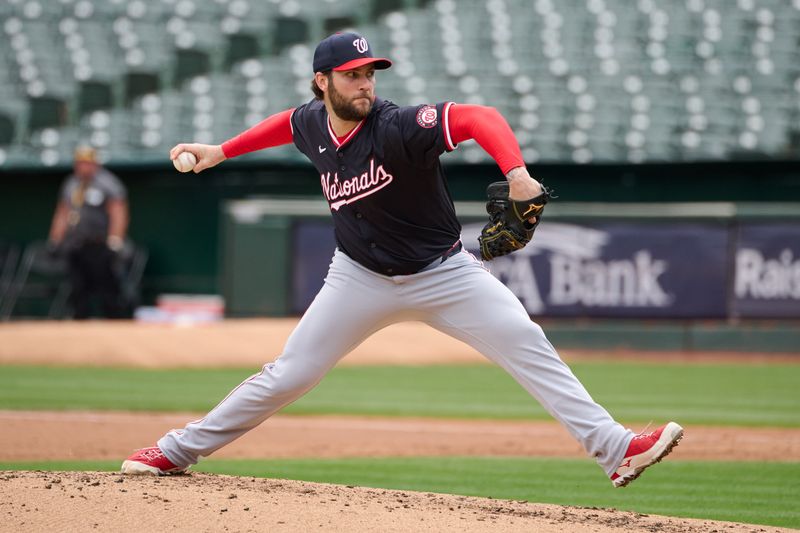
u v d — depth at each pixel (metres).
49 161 56.88
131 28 63.94
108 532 11.98
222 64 62.47
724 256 46.00
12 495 13.26
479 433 28.19
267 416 15.30
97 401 32.56
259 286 47.06
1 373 40.00
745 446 26.00
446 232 14.33
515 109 58.59
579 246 46.59
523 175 12.72
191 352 43.75
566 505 16.31
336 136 14.05
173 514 12.59
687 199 55.78
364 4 64.31
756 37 61.28
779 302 45.78
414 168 13.52
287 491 14.54
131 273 55.50
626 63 60.75
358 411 31.95
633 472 13.86
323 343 14.77
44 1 65.19
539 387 14.23
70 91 60.91
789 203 55.06
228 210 47.06
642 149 55.34
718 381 39.09
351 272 14.60
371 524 12.58
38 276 56.66
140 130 58.78
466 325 14.42
